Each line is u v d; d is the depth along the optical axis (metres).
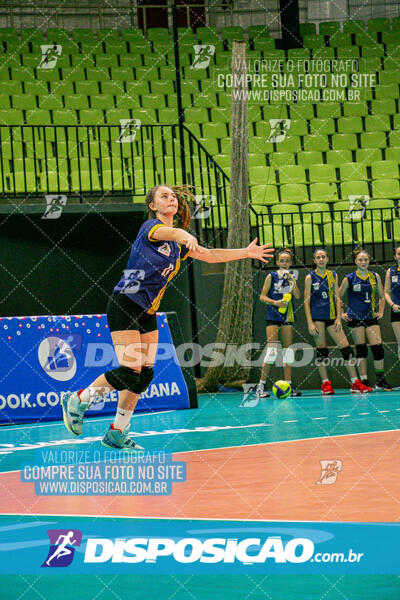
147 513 3.93
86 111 18.75
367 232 15.77
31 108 19.19
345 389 13.46
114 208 14.07
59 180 15.71
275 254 14.70
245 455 5.90
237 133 13.85
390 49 22.89
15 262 14.88
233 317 13.78
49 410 9.99
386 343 13.62
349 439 6.68
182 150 15.20
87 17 23.31
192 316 14.47
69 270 15.20
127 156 17.78
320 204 16.09
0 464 5.99
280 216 15.95
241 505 4.01
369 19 23.92
